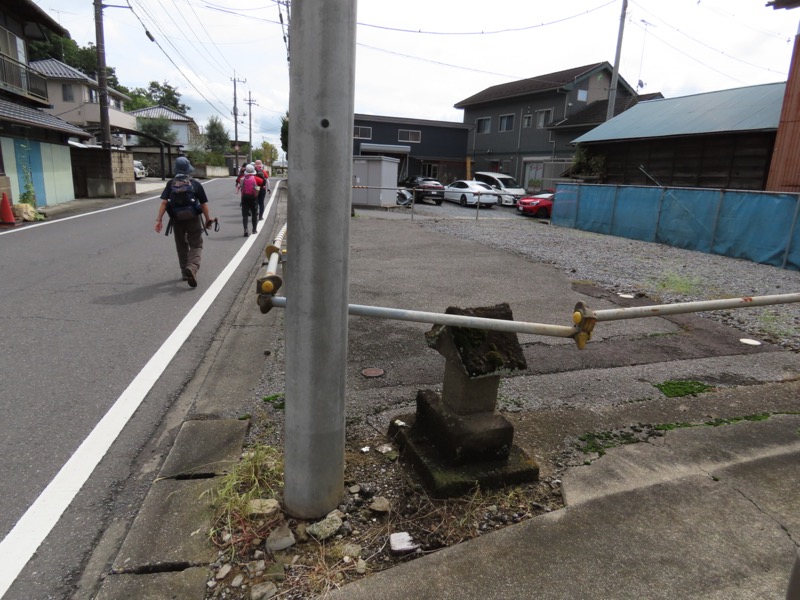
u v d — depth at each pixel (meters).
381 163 22.19
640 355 4.96
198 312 6.16
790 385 4.26
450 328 2.83
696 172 16.75
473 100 35.88
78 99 39.44
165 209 7.09
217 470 2.98
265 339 5.33
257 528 2.49
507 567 2.27
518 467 2.83
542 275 8.72
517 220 19.75
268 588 2.14
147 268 8.44
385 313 2.50
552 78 31.81
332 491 2.56
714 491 2.80
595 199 15.77
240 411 3.72
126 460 3.14
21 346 4.88
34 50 44.59
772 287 8.13
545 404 3.84
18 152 15.82
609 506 2.66
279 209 19.44
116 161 22.12
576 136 28.09
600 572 2.24
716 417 3.67
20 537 2.48
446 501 2.69
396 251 10.93
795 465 3.06
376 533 2.48
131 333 5.36
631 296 7.39
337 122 2.16
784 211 10.18
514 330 2.52
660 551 2.37
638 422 3.58
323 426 2.44
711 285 8.25
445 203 28.02
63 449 3.23
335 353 2.38
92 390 4.04
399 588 2.16
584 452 3.19
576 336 2.54
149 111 56.50
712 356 4.97
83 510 2.69
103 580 2.22
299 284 2.28
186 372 4.42
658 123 17.98
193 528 2.52
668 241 13.09
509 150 33.22
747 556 2.35
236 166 57.81
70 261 8.78
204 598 2.13
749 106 15.90
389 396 3.91
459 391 2.84
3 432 3.40
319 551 2.37
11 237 11.09
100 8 20.72
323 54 2.09
